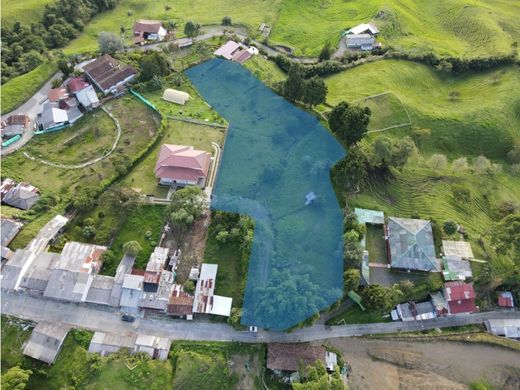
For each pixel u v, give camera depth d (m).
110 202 55.97
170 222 54.00
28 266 51.09
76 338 47.50
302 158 44.59
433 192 62.91
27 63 83.31
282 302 42.12
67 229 55.75
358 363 49.28
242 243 44.62
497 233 55.94
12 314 49.38
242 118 50.69
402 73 82.88
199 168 54.09
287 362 46.84
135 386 44.31
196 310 48.12
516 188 69.25
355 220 47.78
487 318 53.75
